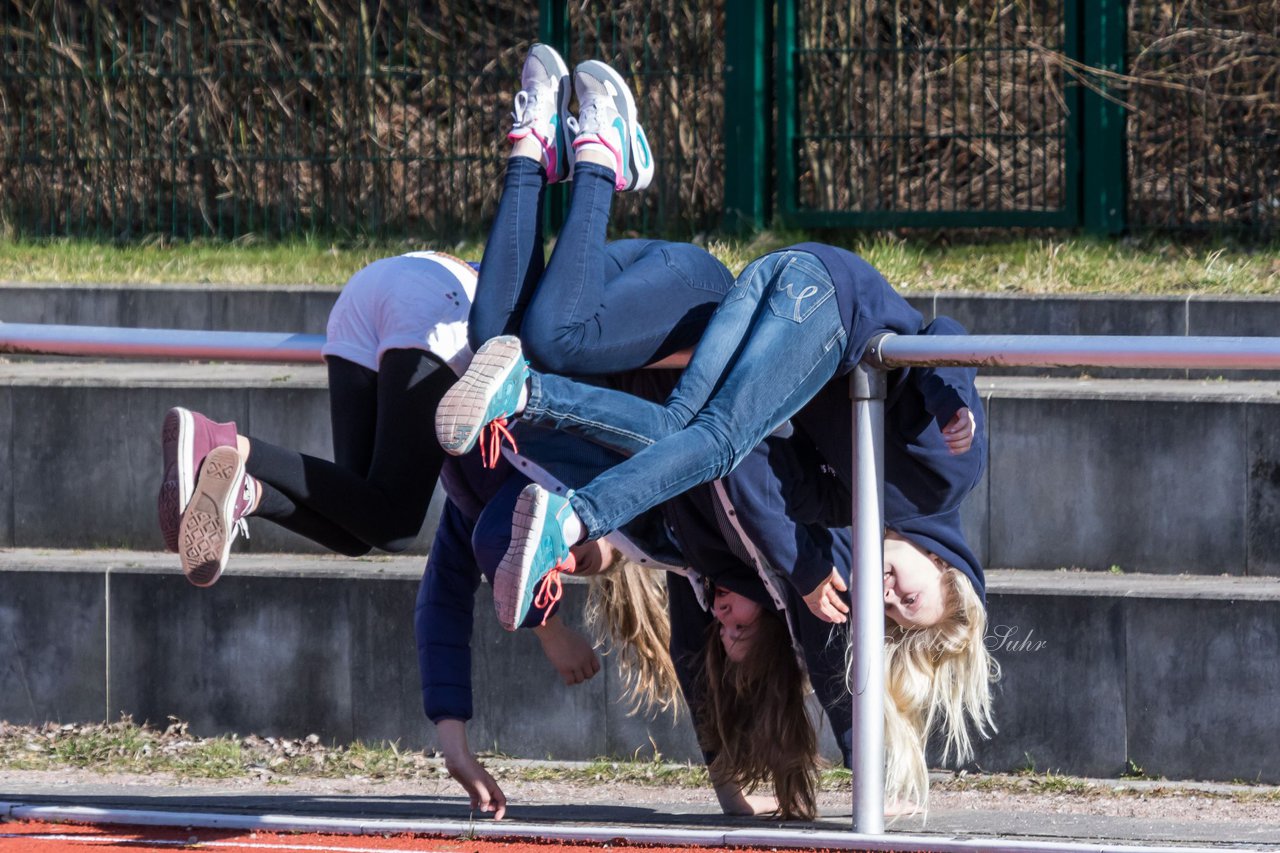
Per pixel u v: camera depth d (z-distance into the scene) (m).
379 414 12.91
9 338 13.23
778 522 12.30
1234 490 18.28
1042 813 14.71
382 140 33.41
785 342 11.66
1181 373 21.23
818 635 12.99
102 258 28.25
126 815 12.79
